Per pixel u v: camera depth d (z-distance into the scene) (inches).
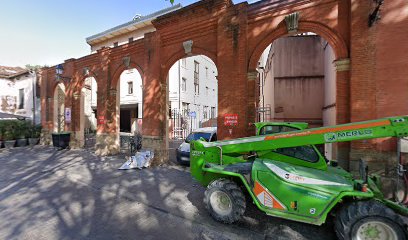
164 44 358.0
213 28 308.2
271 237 139.9
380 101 200.7
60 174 292.8
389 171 195.5
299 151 166.2
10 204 191.0
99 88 453.7
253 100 276.1
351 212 121.5
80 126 521.3
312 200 133.9
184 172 306.7
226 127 286.2
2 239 134.1
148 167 334.3
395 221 113.0
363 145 207.0
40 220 160.6
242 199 152.9
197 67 894.4
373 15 196.4
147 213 174.2
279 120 382.9
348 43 222.7
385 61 199.2
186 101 796.0
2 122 553.0
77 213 173.5
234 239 137.5
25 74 714.2
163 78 361.7
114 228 149.7
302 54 377.4
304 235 142.8
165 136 364.2
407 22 191.8
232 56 283.0
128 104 813.2
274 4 260.4
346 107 222.8
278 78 385.4
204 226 153.5
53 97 593.3
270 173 147.9
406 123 121.5
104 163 361.1
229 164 173.0
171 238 137.8
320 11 236.1
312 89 371.2
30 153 459.5
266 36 266.7
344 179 146.3
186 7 321.4
